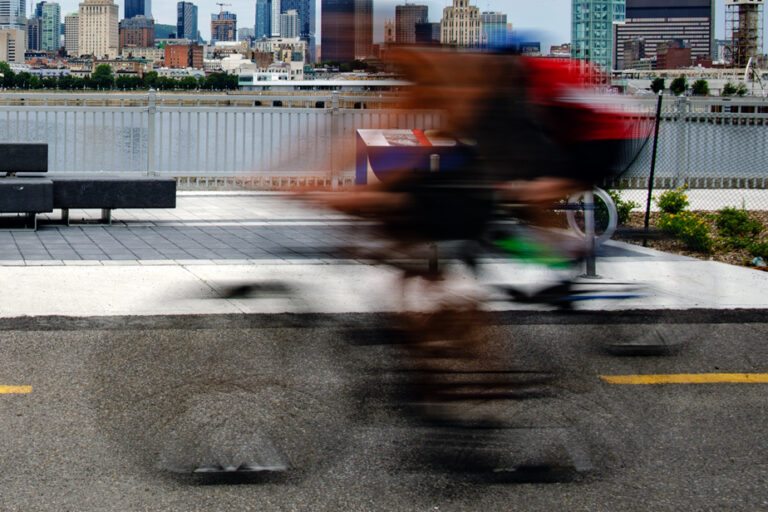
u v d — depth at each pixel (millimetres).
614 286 4863
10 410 4199
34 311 6148
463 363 4031
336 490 3373
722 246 10102
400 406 3982
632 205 11500
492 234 4113
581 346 4832
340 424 3822
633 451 3818
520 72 4027
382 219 4035
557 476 3533
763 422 4273
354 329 4566
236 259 8375
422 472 3533
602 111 4164
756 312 6332
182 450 3529
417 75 3916
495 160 4023
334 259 4637
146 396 4262
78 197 10602
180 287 6805
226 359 4914
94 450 3721
